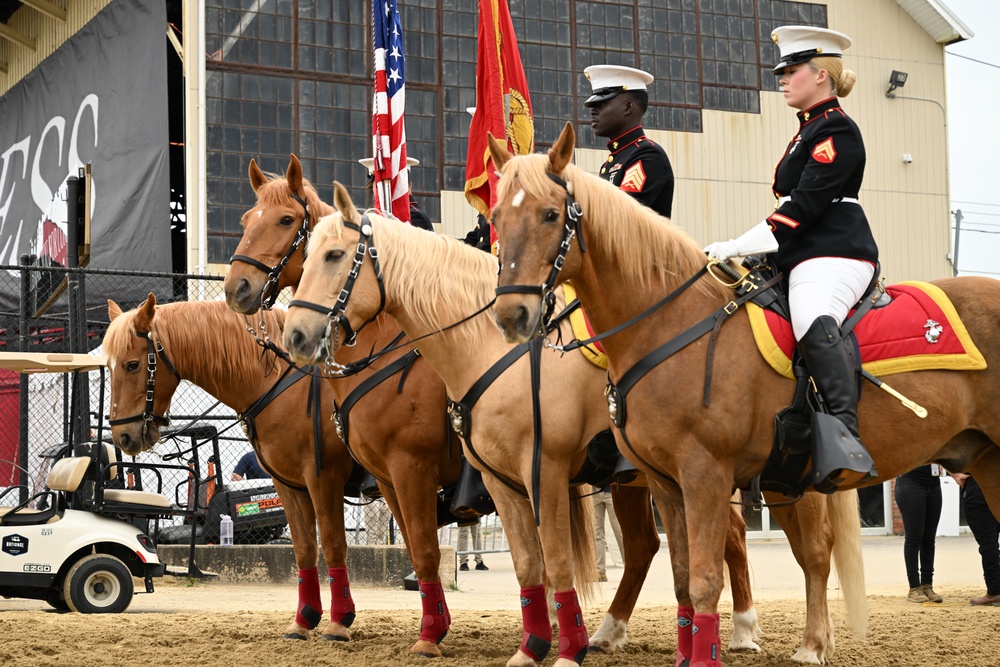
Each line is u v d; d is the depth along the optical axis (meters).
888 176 19.97
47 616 7.81
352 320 5.34
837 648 6.28
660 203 6.00
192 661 5.86
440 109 18.23
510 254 4.41
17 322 14.21
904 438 4.84
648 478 4.92
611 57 19.09
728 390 4.59
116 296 15.09
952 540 18.48
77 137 20.05
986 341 4.90
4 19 24.22
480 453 5.38
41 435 12.66
